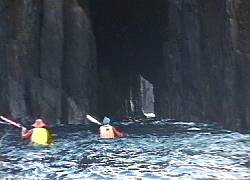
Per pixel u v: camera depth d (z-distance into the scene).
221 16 26.88
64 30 31.28
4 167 13.44
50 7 30.36
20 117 28.39
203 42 30.17
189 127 27.36
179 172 12.46
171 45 36.66
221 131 24.27
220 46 27.08
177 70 35.06
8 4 28.97
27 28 29.53
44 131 18.19
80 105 30.92
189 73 32.34
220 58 27.08
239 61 24.58
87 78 31.72
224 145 17.81
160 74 47.44
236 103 24.88
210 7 28.69
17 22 29.30
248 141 19.14
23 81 29.03
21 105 28.64
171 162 14.02
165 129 26.42
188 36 32.22
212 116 28.64
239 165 13.30
